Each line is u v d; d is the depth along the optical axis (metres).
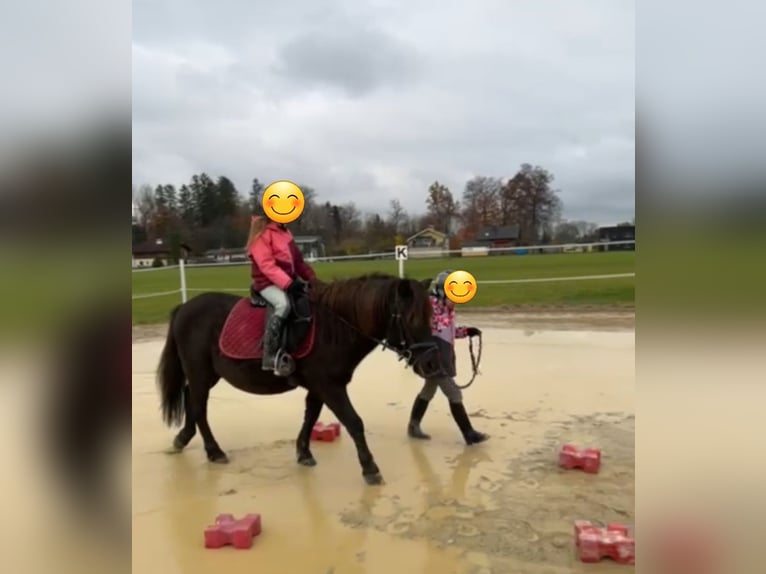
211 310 4.59
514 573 2.95
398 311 3.92
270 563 3.11
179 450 4.84
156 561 3.15
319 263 22.80
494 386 6.48
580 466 4.27
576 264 20.64
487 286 15.07
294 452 4.81
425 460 4.52
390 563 3.08
